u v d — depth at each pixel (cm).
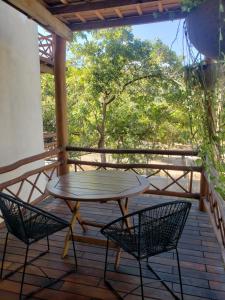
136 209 360
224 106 193
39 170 367
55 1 310
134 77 679
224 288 201
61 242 270
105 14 341
